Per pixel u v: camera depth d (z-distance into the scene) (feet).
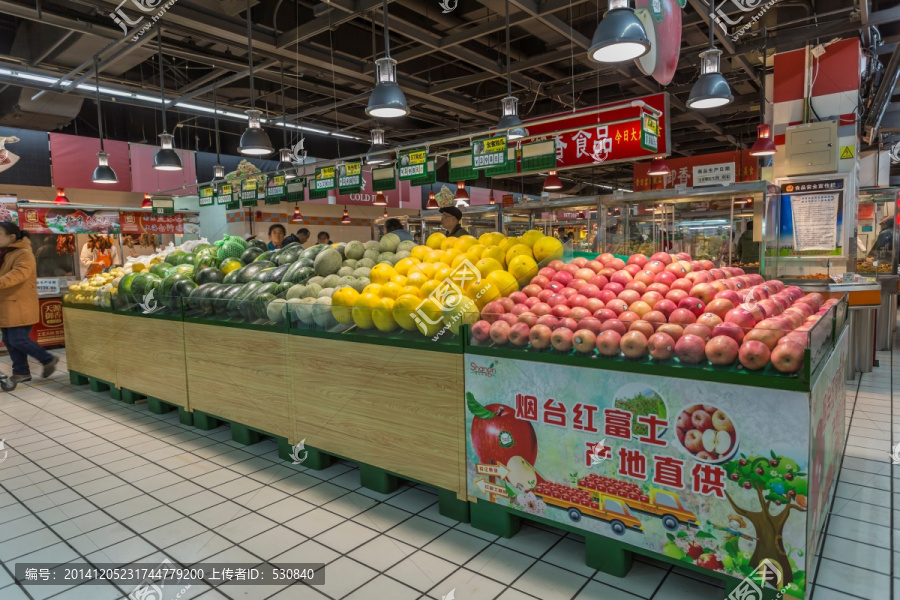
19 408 14.53
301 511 8.36
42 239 25.53
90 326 15.87
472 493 7.62
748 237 17.39
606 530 6.40
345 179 23.90
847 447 10.53
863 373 17.26
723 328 5.62
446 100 31.53
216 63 25.41
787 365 5.11
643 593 6.07
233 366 11.22
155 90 28.94
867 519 7.72
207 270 12.85
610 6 9.92
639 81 28.86
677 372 5.74
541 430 6.82
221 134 40.86
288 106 35.01
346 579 6.52
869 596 5.94
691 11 20.88
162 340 13.08
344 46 25.07
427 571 6.64
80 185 32.09
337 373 9.18
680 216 19.35
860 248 26.13
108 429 12.60
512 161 18.40
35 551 7.36
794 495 5.16
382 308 8.25
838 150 16.93
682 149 49.90
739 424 5.41
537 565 6.71
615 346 6.15
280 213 41.39
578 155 17.52
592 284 7.50
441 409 7.83
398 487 9.20
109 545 7.47
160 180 35.27
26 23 23.09
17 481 9.71
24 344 17.01
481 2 21.42
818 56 17.16
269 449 11.12
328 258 10.78
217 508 8.52
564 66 29.12
